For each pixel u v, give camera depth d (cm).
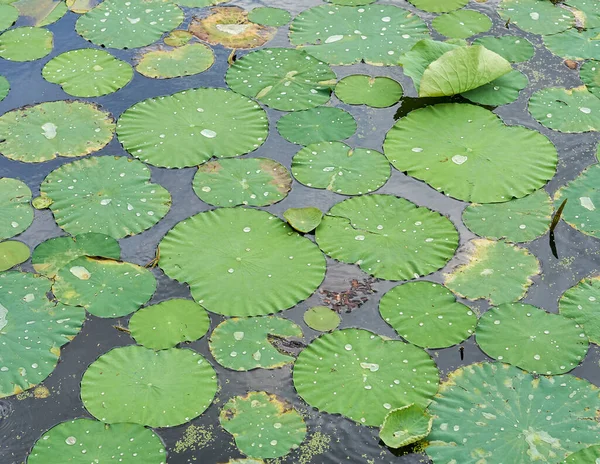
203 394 420
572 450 409
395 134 480
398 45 511
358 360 425
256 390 421
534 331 431
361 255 448
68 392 420
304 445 412
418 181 468
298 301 438
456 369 424
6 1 530
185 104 488
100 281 441
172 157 471
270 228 454
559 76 502
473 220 457
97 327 432
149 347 428
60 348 428
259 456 410
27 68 501
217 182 465
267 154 474
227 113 485
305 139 478
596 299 438
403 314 435
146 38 513
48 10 527
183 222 455
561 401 418
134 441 411
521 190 464
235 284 441
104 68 501
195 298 438
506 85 498
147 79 497
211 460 409
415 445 412
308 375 423
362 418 416
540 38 518
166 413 416
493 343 429
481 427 414
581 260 448
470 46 489
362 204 461
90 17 522
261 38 514
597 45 514
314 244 451
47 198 459
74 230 452
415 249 450
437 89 486
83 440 411
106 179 465
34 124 480
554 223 453
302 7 530
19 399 419
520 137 479
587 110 489
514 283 442
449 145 477
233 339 430
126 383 421
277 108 488
